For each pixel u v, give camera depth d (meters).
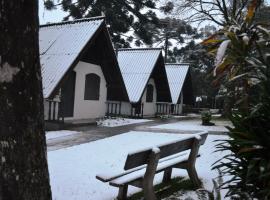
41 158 2.75
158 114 27.06
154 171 5.04
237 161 4.67
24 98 2.64
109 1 34.09
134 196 5.67
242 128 4.61
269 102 4.39
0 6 2.53
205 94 40.78
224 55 4.93
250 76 4.64
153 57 25.02
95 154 9.48
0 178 2.56
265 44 4.85
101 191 5.99
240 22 5.53
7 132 2.57
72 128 15.43
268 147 4.36
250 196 4.35
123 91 20.98
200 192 4.94
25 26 2.62
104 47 18.95
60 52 16.42
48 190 2.81
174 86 30.89
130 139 12.68
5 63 2.56
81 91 18.28
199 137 6.27
